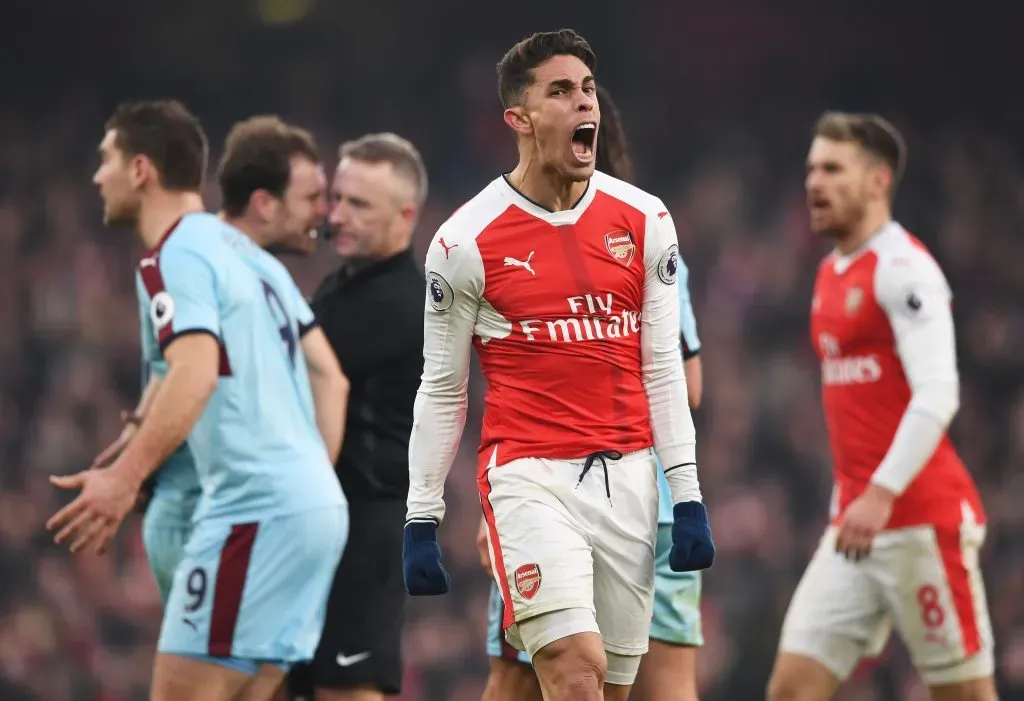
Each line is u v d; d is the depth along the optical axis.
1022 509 48.50
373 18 75.19
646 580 14.99
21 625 39.03
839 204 21.45
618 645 15.02
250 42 74.81
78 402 50.91
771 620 39.38
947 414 20.31
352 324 20.53
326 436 19.53
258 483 17.98
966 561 20.86
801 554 46.69
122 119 18.88
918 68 77.88
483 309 14.91
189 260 17.98
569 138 14.39
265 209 20.66
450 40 76.62
